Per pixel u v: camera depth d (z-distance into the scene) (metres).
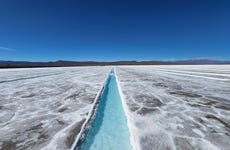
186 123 3.69
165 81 11.38
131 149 2.98
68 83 10.55
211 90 7.74
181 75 16.56
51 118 4.10
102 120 4.39
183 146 2.71
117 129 3.84
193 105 5.15
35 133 3.27
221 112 4.45
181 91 7.55
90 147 3.07
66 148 2.72
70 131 3.36
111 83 11.84
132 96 6.51
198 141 2.87
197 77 13.95
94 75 17.20
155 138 2.98
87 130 3.45
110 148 3.03
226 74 16.25
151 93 7.11
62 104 5.41
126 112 4.49
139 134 3.14
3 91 7.66
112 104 6.07
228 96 6.44
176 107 4.95
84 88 8.57
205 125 3.57
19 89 8.23
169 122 3.75
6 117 4.16
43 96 6.62
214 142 2.84
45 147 2.75
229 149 2.63
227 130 3.32
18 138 3.06
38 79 12.91
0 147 2.75
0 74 17.38
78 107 5.06
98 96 6.60
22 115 4.32
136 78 13.67
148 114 4.31
